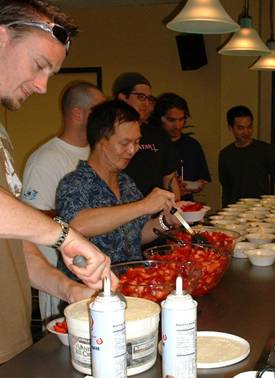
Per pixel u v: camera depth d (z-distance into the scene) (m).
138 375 1.22
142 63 5.79
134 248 2.29
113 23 5.82
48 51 1.39
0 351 1.55
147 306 1.29
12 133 6.26
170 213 2.26
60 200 2.12
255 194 4.81
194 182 4.21
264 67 3.98
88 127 2.22
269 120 5.43
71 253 1.28
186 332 1.08
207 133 5.66
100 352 1.07
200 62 5.50
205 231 2.36
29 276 1.67
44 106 6.14
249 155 4.81
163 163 3.64
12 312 1.58
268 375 1.16
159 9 5.68
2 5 1.36
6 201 1.21
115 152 2.16
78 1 5.54
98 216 2.01
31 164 2.74
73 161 2.79
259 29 5.20
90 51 5.92
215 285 1.87
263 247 2.42
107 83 5.91
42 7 1.42
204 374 1.23
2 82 1.40
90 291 1.50
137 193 2.40
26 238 1.24
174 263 1.68
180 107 4.48
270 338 1.44
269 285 1.94
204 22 2.78
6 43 1.37
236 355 1.30
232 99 5.30
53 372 1.27
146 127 3.60
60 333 1.42
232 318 1.60
